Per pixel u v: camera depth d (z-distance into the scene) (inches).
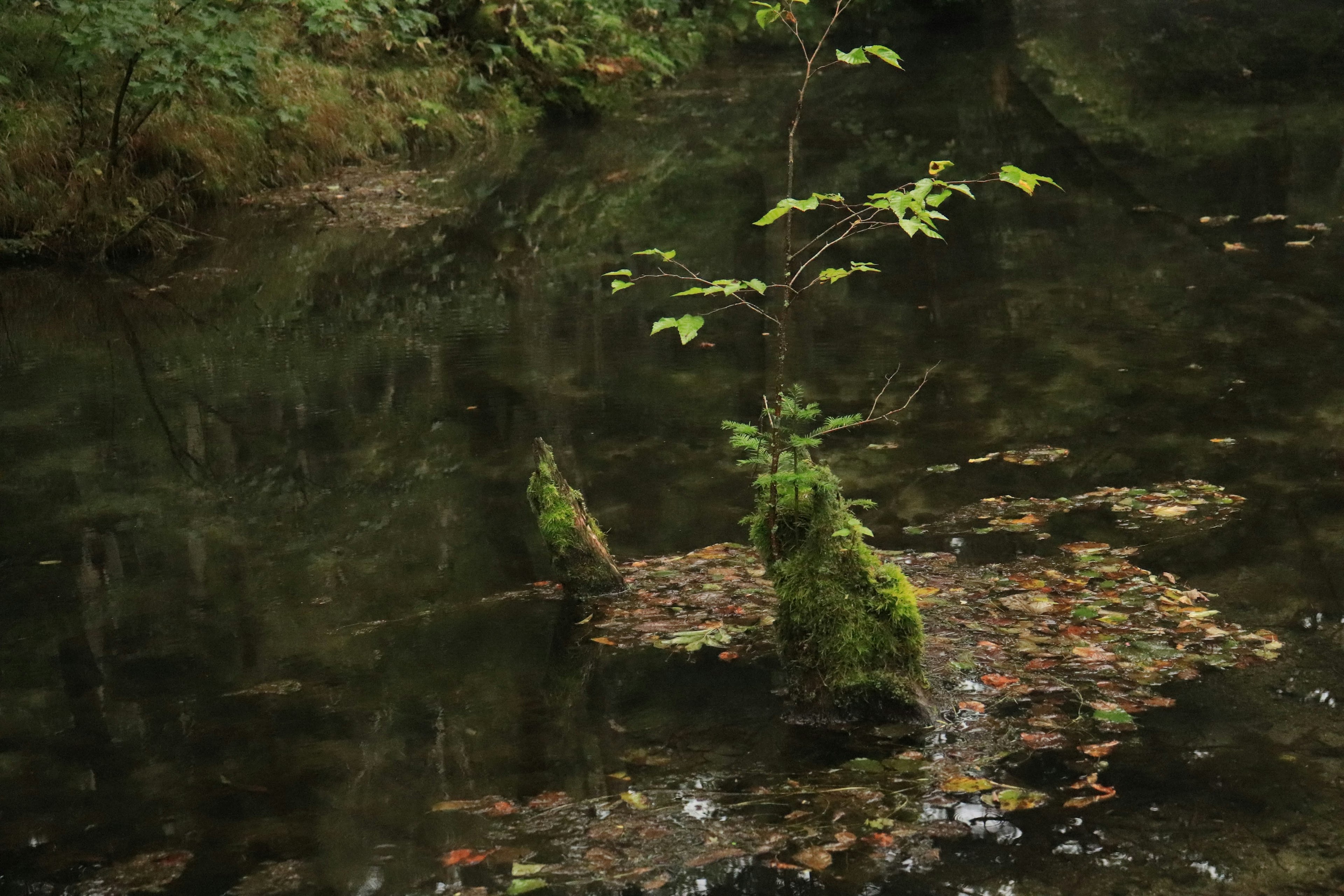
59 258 403.2
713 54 886.4
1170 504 187.9
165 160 448.1
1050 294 319.6
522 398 261.0
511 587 173.9
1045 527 182.2
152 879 110.0
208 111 475.5
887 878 105.3
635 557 181.0
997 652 145.0
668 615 161.9
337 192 488.1
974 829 111.7
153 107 423.5
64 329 331.0
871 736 129.5
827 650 135.0
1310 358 255.4
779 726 133.1
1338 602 154.7
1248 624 150.1
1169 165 465.7
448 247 410.3
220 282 374.9
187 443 241.0
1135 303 305.1
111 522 203.6
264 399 265.9
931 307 315.0
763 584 169.5
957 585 163.8
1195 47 741.9
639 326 313.1
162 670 152.6
